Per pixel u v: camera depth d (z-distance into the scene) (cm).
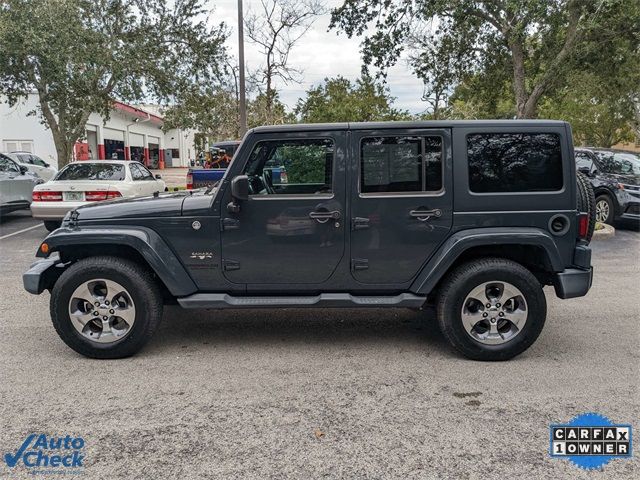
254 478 279
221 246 437
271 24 1515
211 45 1736
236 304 438
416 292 436
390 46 1426
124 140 4219
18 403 362
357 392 379
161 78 1705
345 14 1416
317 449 305
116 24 1636
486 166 430
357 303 436
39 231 1145
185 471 285
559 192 429
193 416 344
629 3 1142
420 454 300
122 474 283
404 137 427
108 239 428
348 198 430
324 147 432
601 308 591
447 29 1447
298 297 447
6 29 1338
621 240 1038
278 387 387
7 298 629
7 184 1168
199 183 1349
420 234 432
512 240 421
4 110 2927
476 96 1780
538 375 408
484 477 280
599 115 2648
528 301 425
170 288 434
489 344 432
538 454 301
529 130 427
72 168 1057
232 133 2264
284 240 435
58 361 437
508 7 1110
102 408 355
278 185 436
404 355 451
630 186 1105
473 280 425
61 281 429
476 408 354
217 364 431
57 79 1512
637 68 1425
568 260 435
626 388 384
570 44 1205
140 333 436
